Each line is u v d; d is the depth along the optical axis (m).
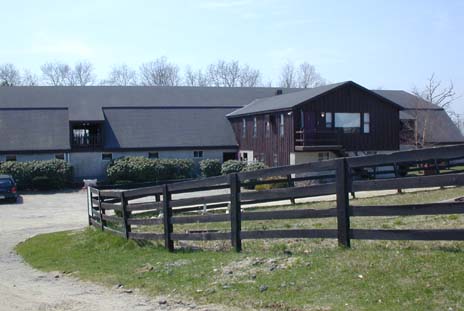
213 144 45.47
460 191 19.75
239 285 7.90
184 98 50.66
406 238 7.66
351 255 8.09
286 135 38.56
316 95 37.78
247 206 20.00
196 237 11.07
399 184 7.81
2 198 32.06
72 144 43.09
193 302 7.48
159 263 10.52
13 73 91.31
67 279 10.44
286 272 8.07
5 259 14.25
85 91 50.03
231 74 91.88
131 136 44.81
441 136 47.00
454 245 7.94
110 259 12.10
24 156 41.91
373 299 6.40
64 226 22.30
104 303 7.92
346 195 8.44
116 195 14.30
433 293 6.25
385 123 40.06
